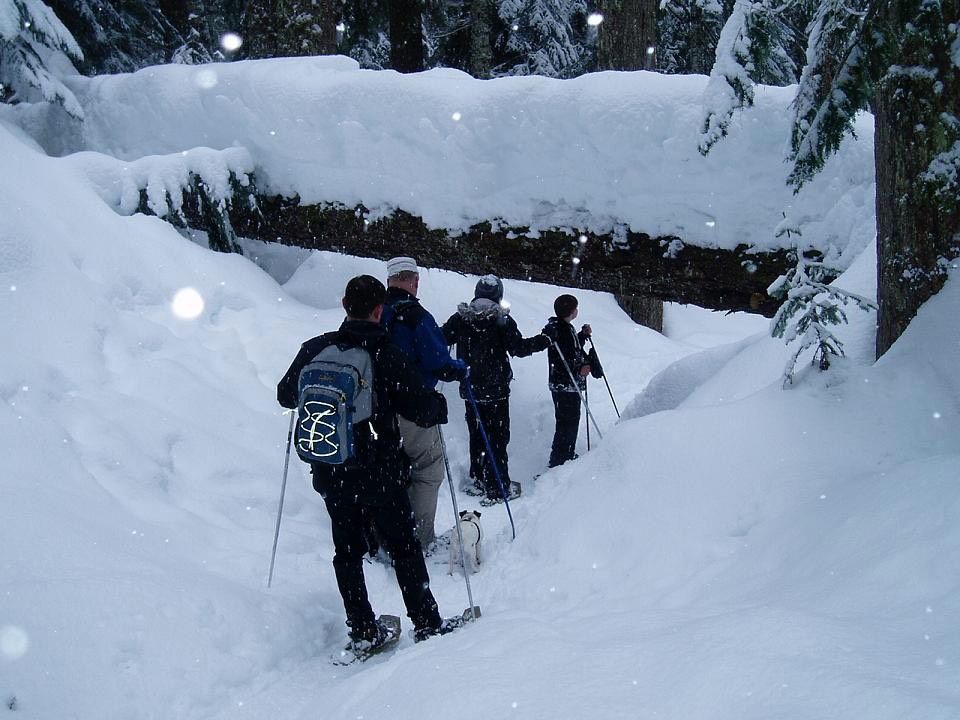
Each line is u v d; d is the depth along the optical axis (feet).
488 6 53.57
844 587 8.75
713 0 20.88
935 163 13.57
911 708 6.03
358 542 11.83
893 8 13.56
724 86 15.81
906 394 13.05
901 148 13.88
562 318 21.97
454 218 22.38
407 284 15.64
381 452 11.39
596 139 20.26
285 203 24.98
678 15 44.55
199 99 25.88
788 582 9.69
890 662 6.88
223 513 14.83
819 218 18.74
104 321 18.08
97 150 27.73
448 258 23.06
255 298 22.72
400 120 22.75
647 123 19.76
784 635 7.63
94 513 12.83
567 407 21.81
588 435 22.71
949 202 13.62
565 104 20.67
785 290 14.55
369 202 23.48
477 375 19.65
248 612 11.73
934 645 6.98
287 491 16.17
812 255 18.74
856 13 14.42
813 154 15.06
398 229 23.17
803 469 12.53
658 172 19.80
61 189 21.59
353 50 58.49
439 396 12.47
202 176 24.18
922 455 12.01
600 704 7.27
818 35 15.24
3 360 15.31
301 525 15.37
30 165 21.72
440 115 22.21
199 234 25.53
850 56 14.21
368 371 11.25
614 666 7.93
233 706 10.14
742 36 15.65
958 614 7.46
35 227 19.15
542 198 21.21
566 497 14.97
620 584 11.97
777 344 17.60
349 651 11.72
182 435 15.96
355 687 9.34
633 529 12.97
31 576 10.87
